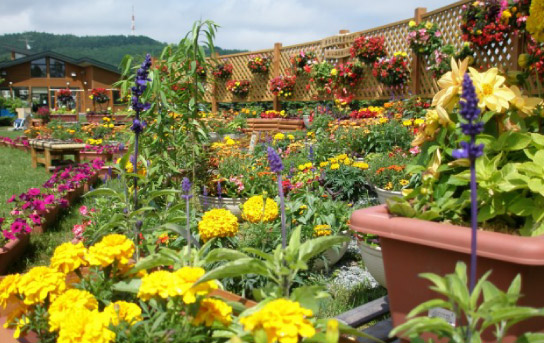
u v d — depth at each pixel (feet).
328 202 12.84
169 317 5.23
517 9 20.53
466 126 3.94
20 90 136.36
